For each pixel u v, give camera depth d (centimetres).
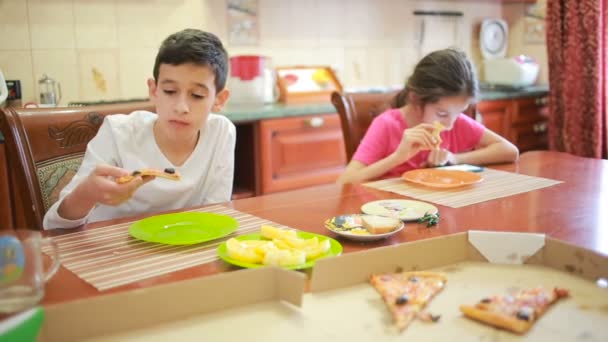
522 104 322
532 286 85
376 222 102
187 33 124
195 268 88
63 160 138
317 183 268
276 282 81
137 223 107
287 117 253
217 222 108
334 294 83
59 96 247
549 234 102
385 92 206
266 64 291
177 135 128
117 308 72
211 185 145
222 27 284
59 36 245
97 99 257
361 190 138
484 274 90
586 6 283
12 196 201
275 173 254
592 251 86
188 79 119
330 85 303
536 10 359
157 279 83
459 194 132
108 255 93
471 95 165
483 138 184
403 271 90
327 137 267
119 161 135
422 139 153
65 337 69
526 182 142
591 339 71
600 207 119
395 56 343
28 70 240
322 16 313
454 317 77
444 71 163
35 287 77
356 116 195
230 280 78
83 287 80
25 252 77
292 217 115
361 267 86
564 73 300
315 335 72
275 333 73
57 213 106
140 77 267
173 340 71
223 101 138
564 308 79
